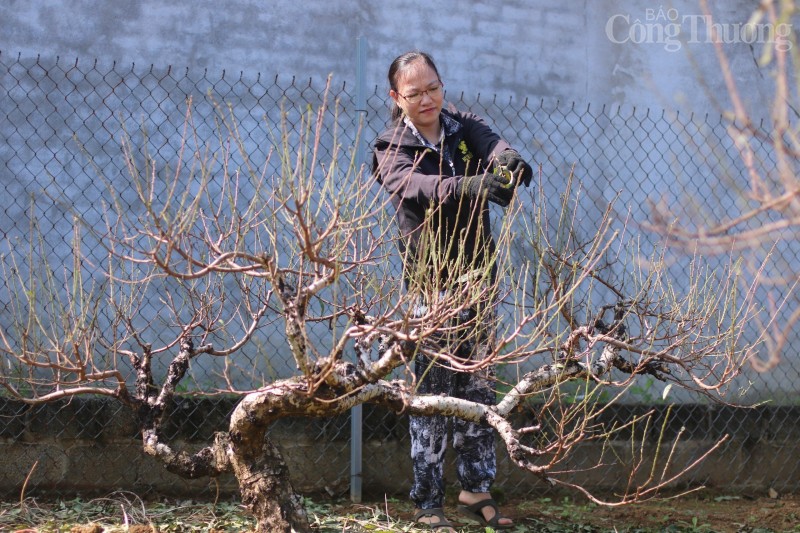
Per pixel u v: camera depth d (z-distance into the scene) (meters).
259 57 7.06
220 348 6.30
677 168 7.75
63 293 6.32
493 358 3.49
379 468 5.98
